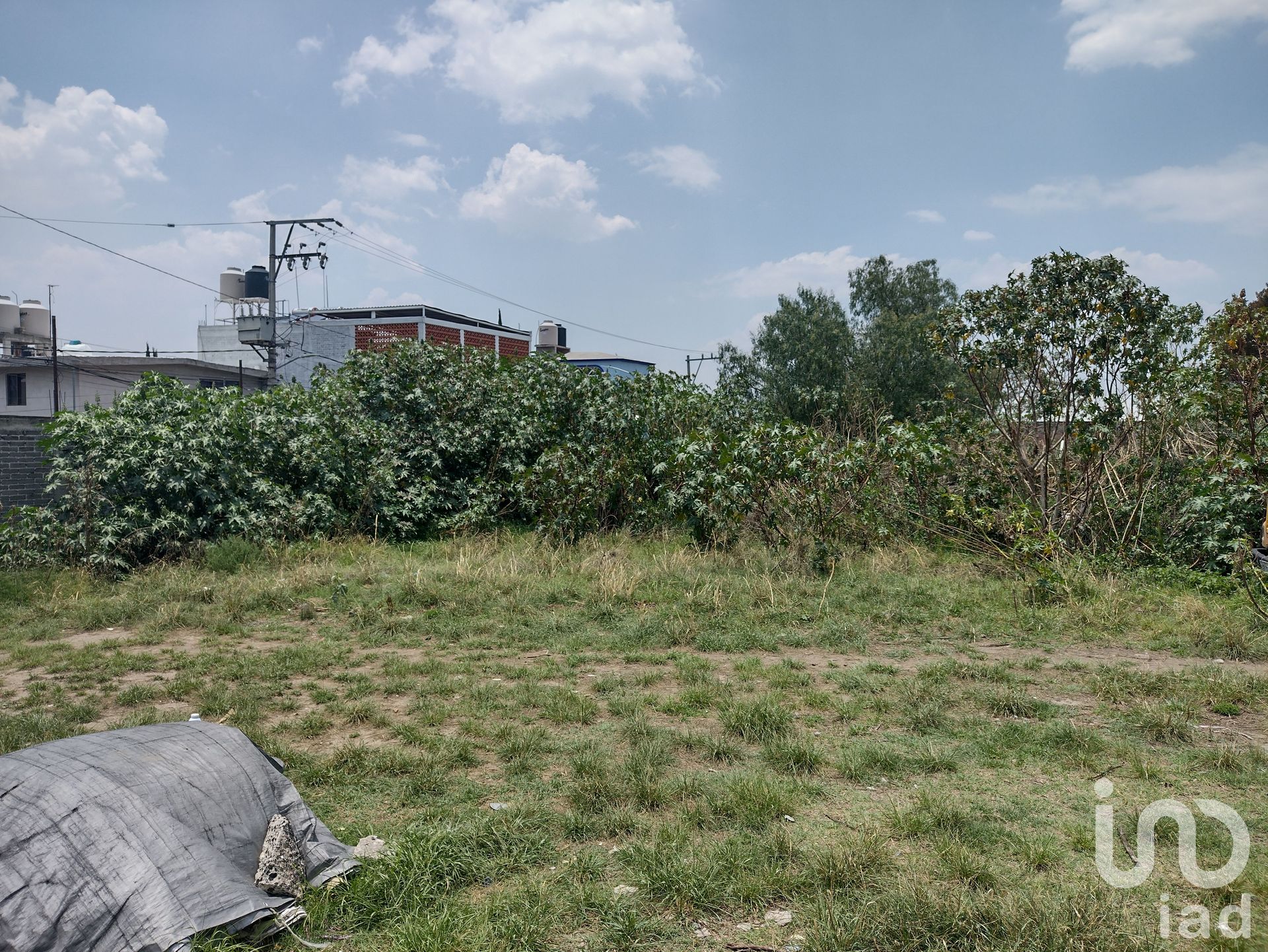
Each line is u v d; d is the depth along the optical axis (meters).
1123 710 6.09
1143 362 11.48
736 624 8.69
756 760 5.23
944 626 8.74
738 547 12.38
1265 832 4.22
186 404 12.91
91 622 8.85
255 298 33.78
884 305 33.19
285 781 3.91
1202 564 11.41
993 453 13.27
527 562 11.65
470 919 3.40
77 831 3.11
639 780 4.68
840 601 9.52
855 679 6.75
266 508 12.73
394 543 13.64
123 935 2.94
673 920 3.47
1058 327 11.89
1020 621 8.85
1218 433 11.86
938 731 5.69
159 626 8.70
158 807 3.28
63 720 5.73
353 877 3.70
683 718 5.95
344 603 9.45
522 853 3.98
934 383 27.53
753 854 3.93
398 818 4.41
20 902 2.94
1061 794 4.69
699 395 17.38
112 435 11.81
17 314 31.97
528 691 6.45
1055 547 11.06
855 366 29.36
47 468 12.80
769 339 30.31
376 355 15.96
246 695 6.34
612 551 12.63
